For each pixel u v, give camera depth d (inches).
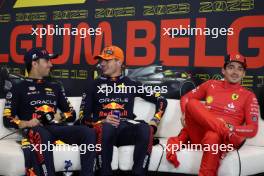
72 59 156.5
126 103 125.1
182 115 118.1
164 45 140.8
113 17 149.1
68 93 157.4
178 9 138.3
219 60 132.7
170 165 108.3
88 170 105.7
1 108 121.8
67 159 107.6
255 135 110.6
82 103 126.0
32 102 119.3
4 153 104.3
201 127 107.0
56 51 159.6
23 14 165.5
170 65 140.1
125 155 111.3
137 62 145.1
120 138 113.1
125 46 147.2
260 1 125.7
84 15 154.2
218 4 132.2
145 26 143.5
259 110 121.4
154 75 142.4
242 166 101.8
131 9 145.8
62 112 126.0
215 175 100.0
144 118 128.7
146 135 108.3
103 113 123.9
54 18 159.6
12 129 121.0
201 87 122.3
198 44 135.6
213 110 115.6
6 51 168.6
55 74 159.3
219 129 100.3
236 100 114.3
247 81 128.6
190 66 137.0
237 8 129.3
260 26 126.0
